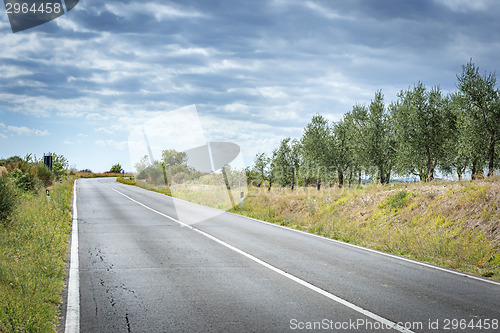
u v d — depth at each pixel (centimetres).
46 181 2866
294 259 839
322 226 1310
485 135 2170
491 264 841
